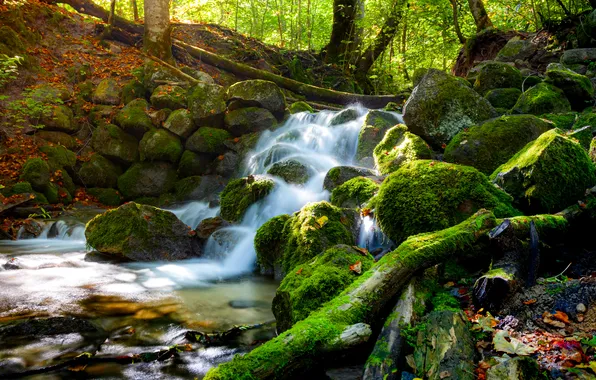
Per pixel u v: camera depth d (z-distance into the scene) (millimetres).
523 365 2039
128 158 9508
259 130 9648
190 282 4910
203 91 9680
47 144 9156
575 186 3807
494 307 2693
